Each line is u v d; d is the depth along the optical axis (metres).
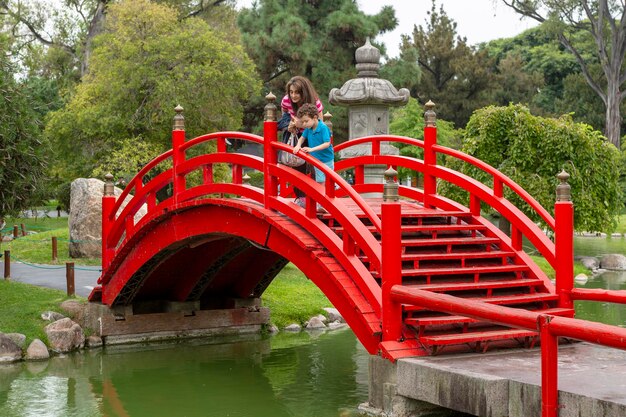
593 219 22.70
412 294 7.25
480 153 22.98
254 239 9.66
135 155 26.69
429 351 7.47
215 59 26.88
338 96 13.52
